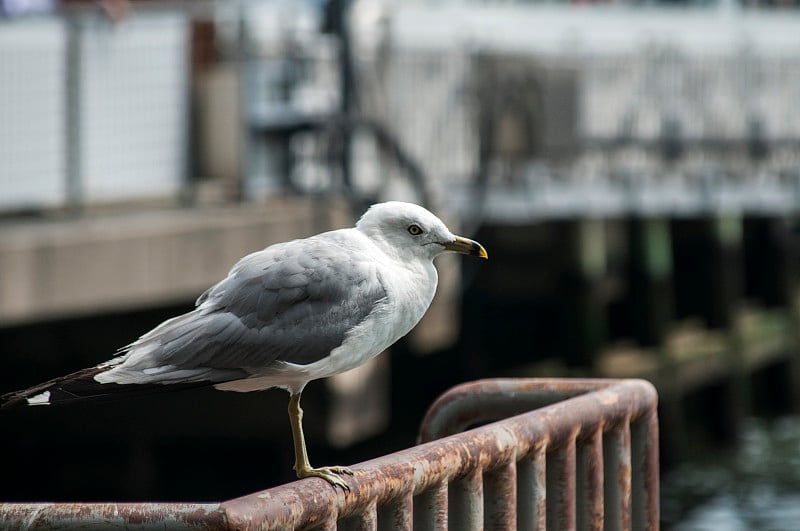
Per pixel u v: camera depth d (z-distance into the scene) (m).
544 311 19.98
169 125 14.78
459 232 16.38
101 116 13.77
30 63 12.87
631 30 20.27
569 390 4.63
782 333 24.52
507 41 17.55
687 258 23.38
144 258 11.12
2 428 13.99
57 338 12.83
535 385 4.66
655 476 4.64
